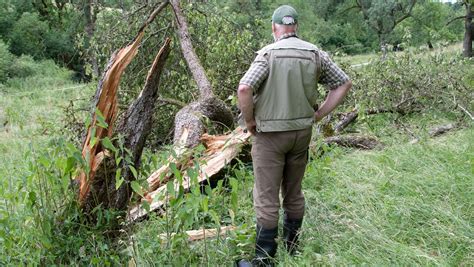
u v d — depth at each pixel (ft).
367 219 12.39
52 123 23.41
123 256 11.00
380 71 25.44
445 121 23.47
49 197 11.02
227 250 11.18
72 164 10.40
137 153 12.04
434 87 24.81
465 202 12.76
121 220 11.87
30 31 84.64
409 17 86.22
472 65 31.68
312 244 11.53
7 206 11.71
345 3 94.89
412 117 24.64
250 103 10.24
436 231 11.49
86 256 10.77
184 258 10.69
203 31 25.13
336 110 24.43
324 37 95.45
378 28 86.43
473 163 14.99
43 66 76.64
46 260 10.51
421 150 17.08
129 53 12.33
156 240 11.18
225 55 24.45
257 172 10.91
